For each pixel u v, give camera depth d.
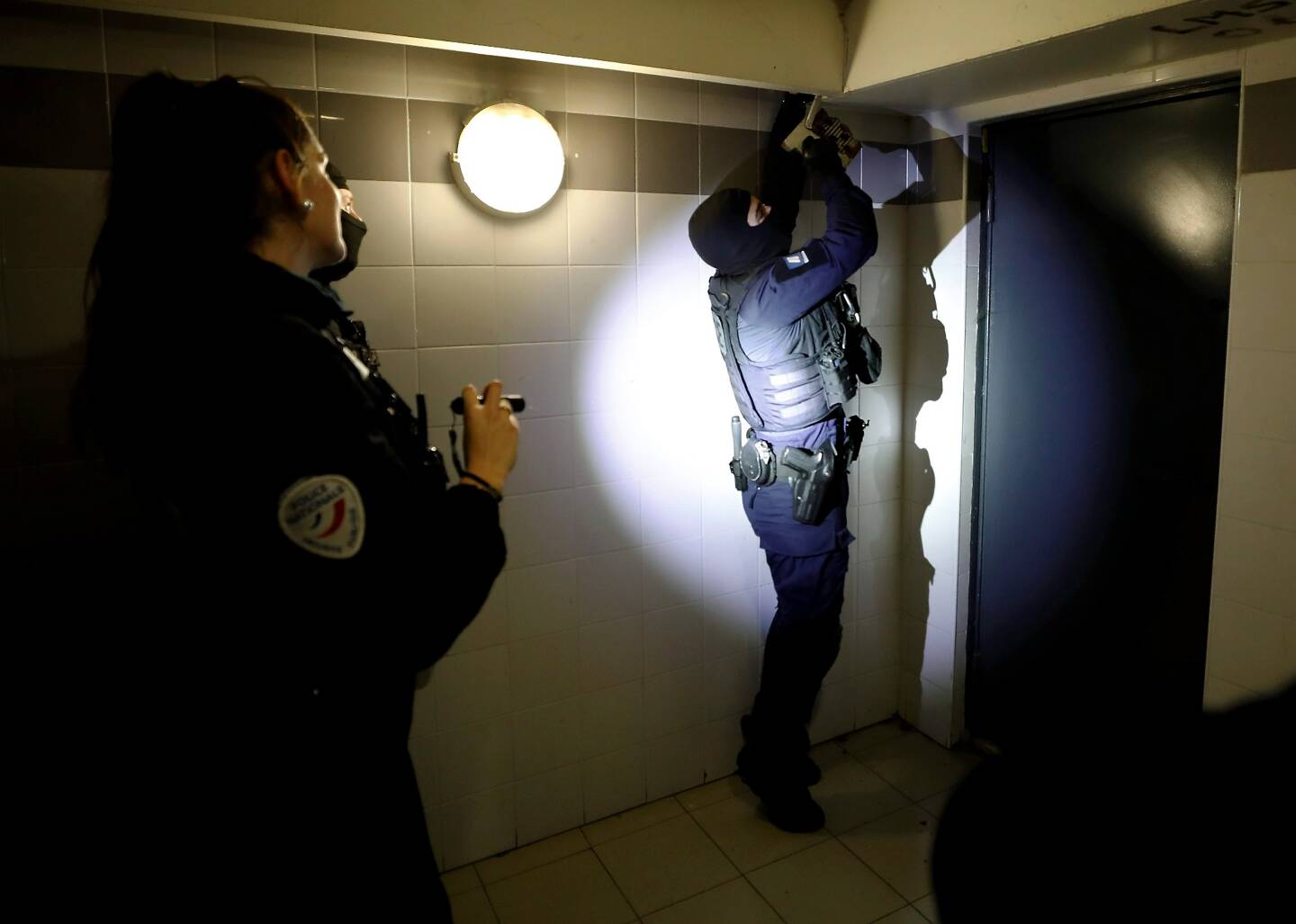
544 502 2.32
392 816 1.23
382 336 2.05
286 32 1.86
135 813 1.83
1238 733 0.39
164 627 1.16
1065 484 2.52
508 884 2.31
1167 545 2.29
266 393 1.05
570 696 2.45
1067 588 2.56
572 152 2.21
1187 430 2.21
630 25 1.99
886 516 2.91
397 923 1.25
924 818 2.53
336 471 1.05
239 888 1.17
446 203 2.08
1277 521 1.95
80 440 1.25
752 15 2.17
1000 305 2.64
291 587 1.06
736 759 2.74
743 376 2.38
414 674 1.25
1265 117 1.90
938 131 2.64
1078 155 2.37
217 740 1.14
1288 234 1.88
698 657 2.64
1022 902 0.34
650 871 2.35
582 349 2.31
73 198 1.74
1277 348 1.92
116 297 1.12
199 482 1.05
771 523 2.43
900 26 2.18
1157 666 2.35
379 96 1.97
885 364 2.82
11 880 1.78
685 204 2.39
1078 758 0.41
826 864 2.36
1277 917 0.32
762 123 2.48
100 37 1.72
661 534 2.51
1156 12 1.68
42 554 1.79
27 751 1.79
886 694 3.02
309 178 1.21
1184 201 2.15
